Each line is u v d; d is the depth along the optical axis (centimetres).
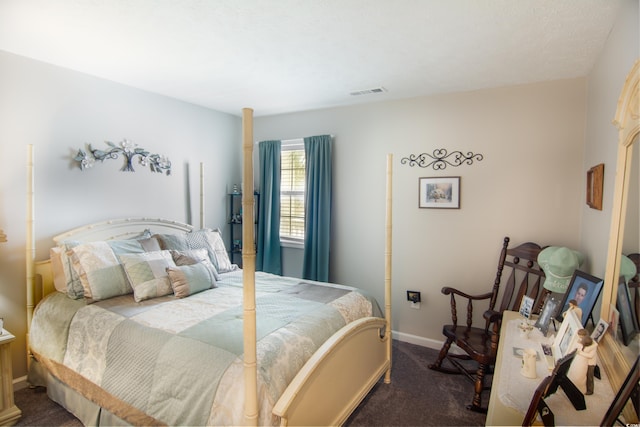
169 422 168
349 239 384
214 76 294
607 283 167
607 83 209
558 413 121
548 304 210
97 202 304
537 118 293
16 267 259
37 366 254
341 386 206
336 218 390
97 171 304
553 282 240
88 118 296
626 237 152
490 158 312
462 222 327
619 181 162
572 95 280
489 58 246
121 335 202
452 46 228
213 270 300
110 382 195
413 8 182
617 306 154
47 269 268
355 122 376
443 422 230
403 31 208
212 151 412
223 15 192
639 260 133
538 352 174
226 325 201
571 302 176
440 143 333
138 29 211
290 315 220
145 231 331
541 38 213
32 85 262
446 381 282
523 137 299
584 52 231
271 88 324
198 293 269
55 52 248
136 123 331
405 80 295
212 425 155
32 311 259
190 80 305
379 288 369
